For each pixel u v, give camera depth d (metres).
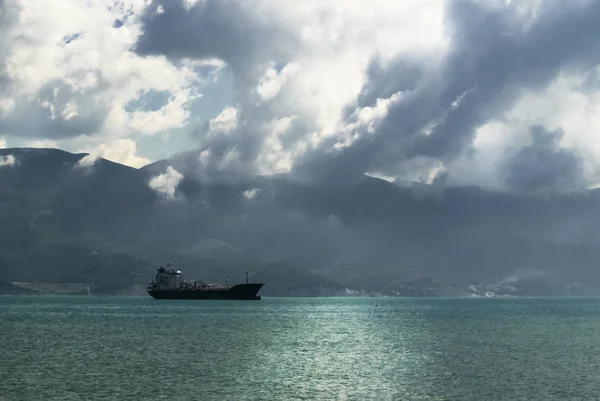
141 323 190.38
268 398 67.81
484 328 176.88
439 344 124.94
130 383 75.69
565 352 108.88
